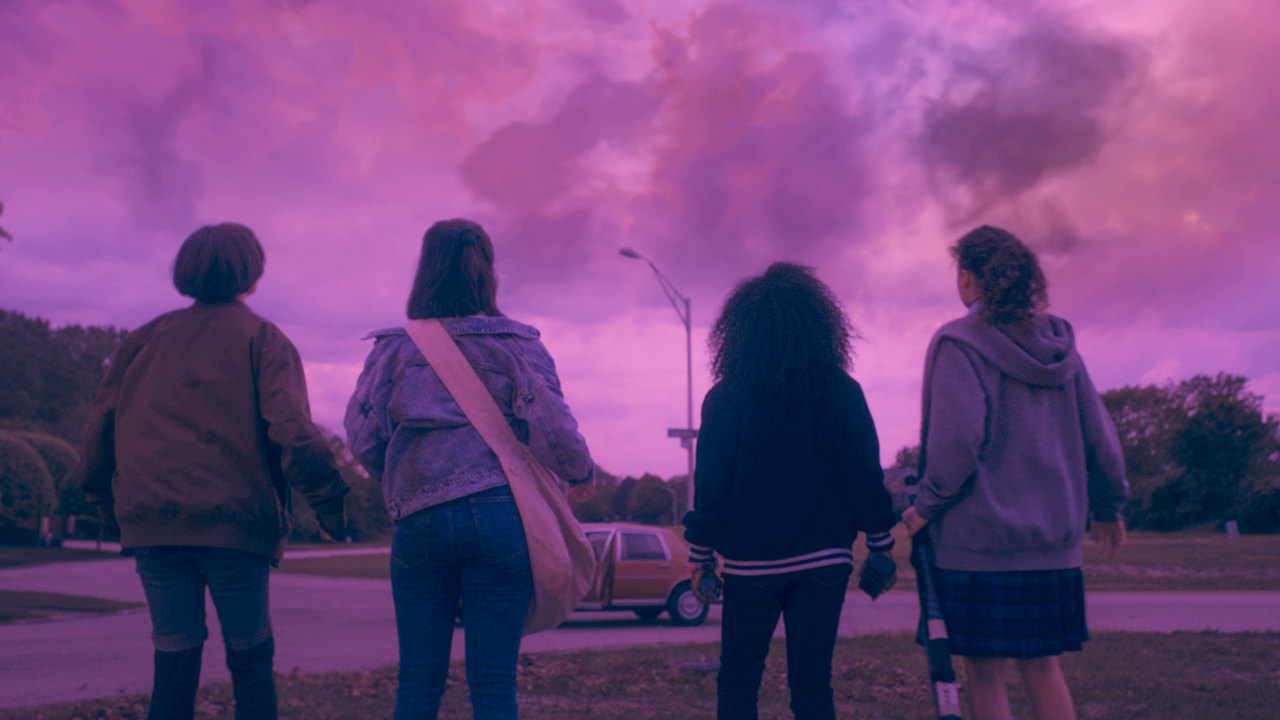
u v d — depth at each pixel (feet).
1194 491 200.75
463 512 7.97
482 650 8.01
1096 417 9.92
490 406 8.30
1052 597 9.34
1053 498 9.43
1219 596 49.37
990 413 9.41
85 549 183.62
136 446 8.81
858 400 8.68
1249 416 196.65
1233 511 195.11
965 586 9.42
